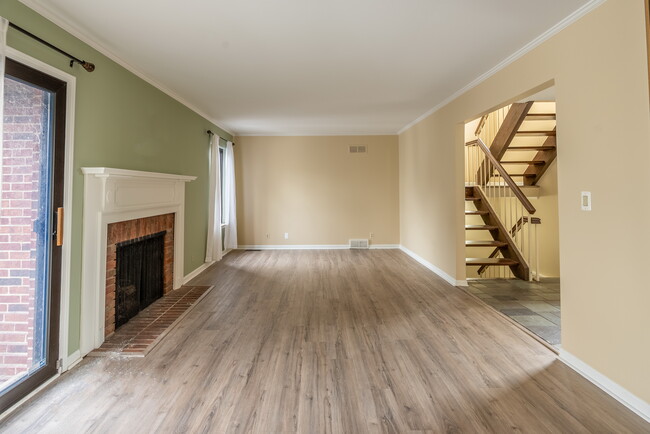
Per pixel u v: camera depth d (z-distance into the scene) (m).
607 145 2.04
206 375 2.25
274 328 3.04
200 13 2.34
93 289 2.60
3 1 1.88
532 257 5.91
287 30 2.60
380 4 2.24
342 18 2.42
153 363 2.41
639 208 1.84
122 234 3.04
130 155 3.22
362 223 7.36
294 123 6.14
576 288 2.29
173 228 4.14
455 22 2.46
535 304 3.66
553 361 2.43
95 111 2.68
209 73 3.51
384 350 2.61
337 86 3.96
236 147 7.24
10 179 2.04
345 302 3.78
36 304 2.16
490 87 3.44
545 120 5.30
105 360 2.45
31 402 1.94
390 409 1.89
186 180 4.20
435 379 2.20
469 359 2.46
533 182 5.89
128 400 1.97
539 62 2.67
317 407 1.91
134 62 3.17
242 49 2.94
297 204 7.31
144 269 3.51
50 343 2.19
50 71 2.19
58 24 2.29
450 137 4.46
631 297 1.89
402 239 7.13
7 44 1.89
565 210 2.39
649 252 1.80
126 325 3.08
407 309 3.53
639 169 1.84
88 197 2.52
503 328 3.02
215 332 2.95
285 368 2.34
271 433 1.70
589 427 1.74
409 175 6.46
